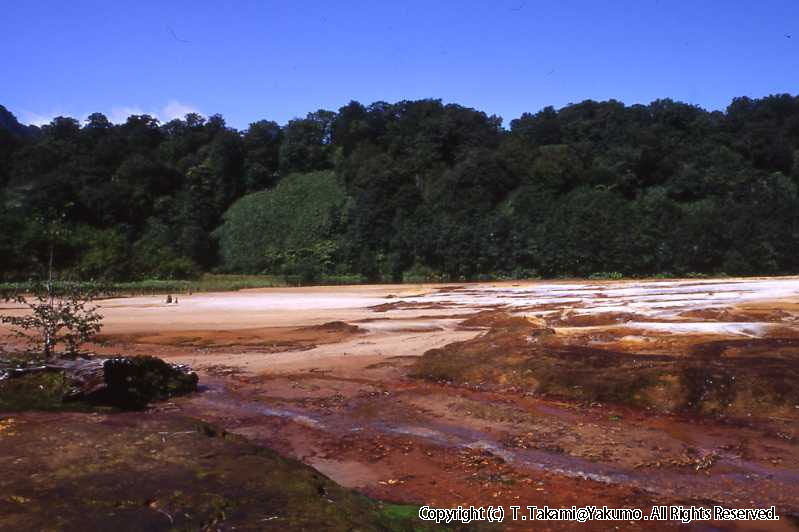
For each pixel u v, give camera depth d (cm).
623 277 5538
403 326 1870
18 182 7744
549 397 966
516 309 2194
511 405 931
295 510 348
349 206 7419
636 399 910
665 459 694
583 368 1018
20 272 4350
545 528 518
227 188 8456
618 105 8781
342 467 680
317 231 7231
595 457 703
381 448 745
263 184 8675
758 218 5853
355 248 6631
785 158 7719
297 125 9056
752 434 777
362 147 8481
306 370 1238
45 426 478
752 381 881
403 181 7394
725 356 1078
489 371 1075
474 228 6091
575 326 1672
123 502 346
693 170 7131
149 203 7844
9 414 537
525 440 767
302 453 731
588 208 6159
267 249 7144
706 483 625
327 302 2927
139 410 941
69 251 4669
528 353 1113
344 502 381
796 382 864
